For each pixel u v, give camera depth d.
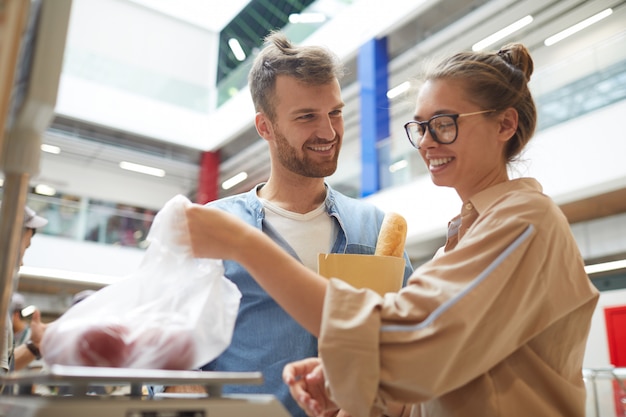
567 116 5.03
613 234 5.73
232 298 0.66
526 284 0.60
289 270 0.61
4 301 0.49
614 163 4.57
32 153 0.51
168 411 0.43
